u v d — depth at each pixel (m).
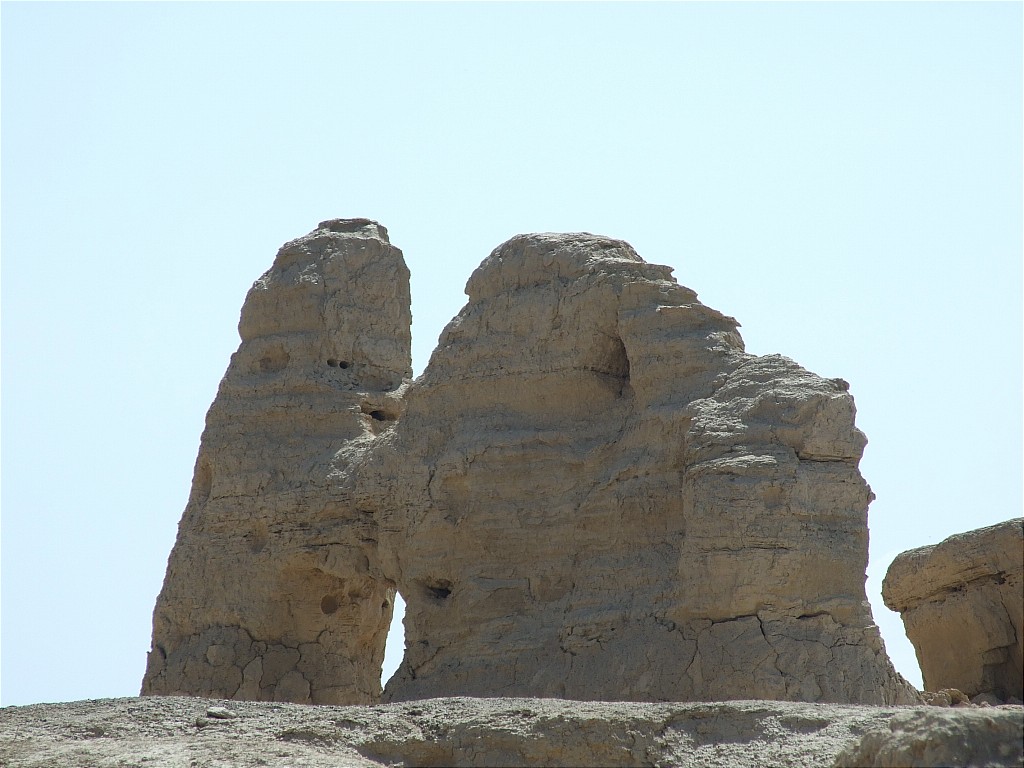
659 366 95.75
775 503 87.31
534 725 71.50
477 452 99.94
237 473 111.75
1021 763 61.38
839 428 89.69
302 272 114.44
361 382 113.75
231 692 108.25
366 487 105.56
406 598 102.25
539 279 102.31
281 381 112.44
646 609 91.25
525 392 100.44
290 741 73.31
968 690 82.75
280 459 110.69
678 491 92.69
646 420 95.12
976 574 82.25
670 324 96.69
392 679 100.56
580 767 70.50
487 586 98.25
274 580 108.81
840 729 70.44
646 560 93.25
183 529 114.88
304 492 108.44
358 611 110.56
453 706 75.62
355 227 119.00
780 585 86.50
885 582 87.00
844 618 87.00
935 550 83.88
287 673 108.38
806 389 90.12
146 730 75.44
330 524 107.38
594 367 99.06
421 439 103.44
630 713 72.25
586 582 95.25
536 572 97.38
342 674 109.50
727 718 72.31
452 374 103.31
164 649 112.88
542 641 95.19
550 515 97.56
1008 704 78.81
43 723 77.25
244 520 110.75
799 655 85.50
